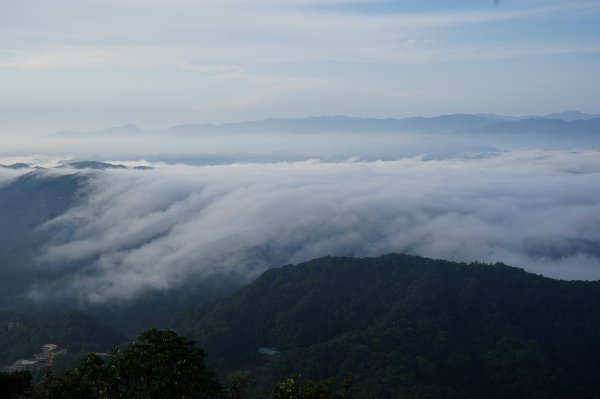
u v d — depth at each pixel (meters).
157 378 44.53
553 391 96.81
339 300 137.75
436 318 124.19
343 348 109.75
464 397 93.50
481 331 120.12
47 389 45.78
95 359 46.22
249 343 127.38
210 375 48.31
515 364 104.06
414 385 93.00
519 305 130.50
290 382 46.28
